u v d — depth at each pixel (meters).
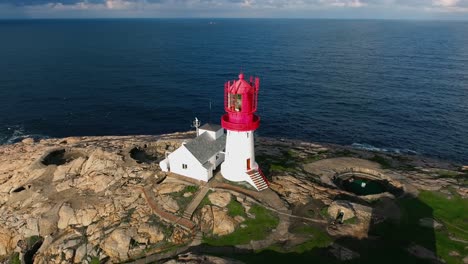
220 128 42.38
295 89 107.75
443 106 89.81
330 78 121.62
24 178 43.69
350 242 29.59
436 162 49.34
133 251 30.00
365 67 140.62
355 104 92.81
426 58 162.00
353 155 50.06
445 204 35.53
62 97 100.56
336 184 40.97
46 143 60.19
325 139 72.12
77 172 43.38
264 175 40.34
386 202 35.84
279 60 162.00
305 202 35.28
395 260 27.58
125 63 155.25
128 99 99.56
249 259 27.69
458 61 152.88
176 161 38.41
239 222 31.89
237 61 160.50
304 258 27.66
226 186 36.66
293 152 50.03
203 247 29.52
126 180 39.06
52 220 35.44
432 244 29.47
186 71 137.62
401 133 74.12
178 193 35.69
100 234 32.50
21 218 37.03
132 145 49.00
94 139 61.44
